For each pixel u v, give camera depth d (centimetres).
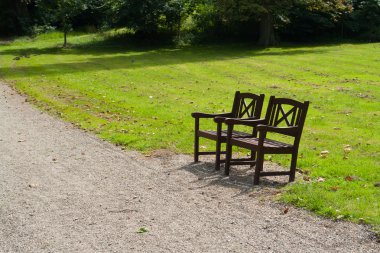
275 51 3061
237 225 614
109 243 564
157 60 2659
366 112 1378
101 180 804
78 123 1254
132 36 3766
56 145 1041
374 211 640
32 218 639
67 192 745
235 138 835
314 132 1151
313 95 1634
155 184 782
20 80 2006
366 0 3781
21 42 3866
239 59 2650
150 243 563
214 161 923
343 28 3850
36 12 4469
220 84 1880
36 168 875
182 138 1083
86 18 4381
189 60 2639
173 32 3756
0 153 977
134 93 1703
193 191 746
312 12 3797
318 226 608
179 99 1590
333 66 2325
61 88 1812
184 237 579
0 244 562
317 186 746
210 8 3831
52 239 575
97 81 1966
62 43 3678
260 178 814
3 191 749
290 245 558
